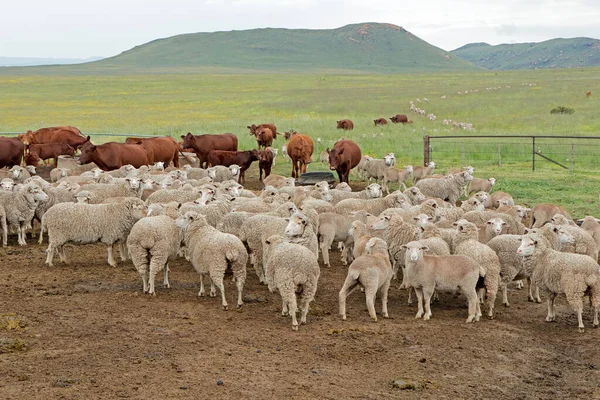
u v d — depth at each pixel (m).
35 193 16.94
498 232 14.09
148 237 12.51
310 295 11.20
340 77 148.38
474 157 35.47
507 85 93.56
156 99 89.12
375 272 11.45
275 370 9.03
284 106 74.31
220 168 26.70
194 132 46.59
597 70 136.88
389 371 9.31
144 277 12.78
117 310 11.60
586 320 12.11
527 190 26.00
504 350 10.41
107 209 14.60
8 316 10.91
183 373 8.71
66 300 12.16
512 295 13.74
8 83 121.50
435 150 37.22
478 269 11.65
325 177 27.69
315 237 13.51
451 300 13.27
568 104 62.97
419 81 120.75
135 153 29.11
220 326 10.92
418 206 16.78
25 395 7.76
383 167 27.84
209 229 12.52
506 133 44.16
